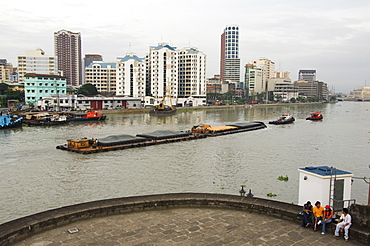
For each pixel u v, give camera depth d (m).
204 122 110.75
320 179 18.20
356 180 38.66
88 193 33.88
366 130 90.19
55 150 56.16
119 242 14.18
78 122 105.38
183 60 190.38
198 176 40.19
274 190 34.88
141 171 42.47
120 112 142.25
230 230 15.52
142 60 188.00
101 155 52.38
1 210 29.36
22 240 14.35
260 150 57.88
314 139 72.06
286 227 15.85
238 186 36.25
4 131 81.56
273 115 149.25
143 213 17.66
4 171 42.28
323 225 15.09
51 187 35.78
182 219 16.83
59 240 14.35
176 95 179.88
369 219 14.10
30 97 143.25
